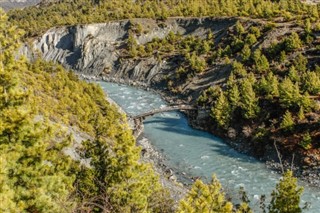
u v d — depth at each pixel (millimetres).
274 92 77562
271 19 118125
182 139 79250
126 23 175250
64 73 101188
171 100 109875
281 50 94312
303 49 89875
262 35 109375
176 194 49719
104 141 28391
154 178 30141
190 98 104750
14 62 20703
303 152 63281
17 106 19266
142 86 131375
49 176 19188
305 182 58031
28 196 17609
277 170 62719
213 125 82562
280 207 26719
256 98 77500
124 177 26312
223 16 145500
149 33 163750
